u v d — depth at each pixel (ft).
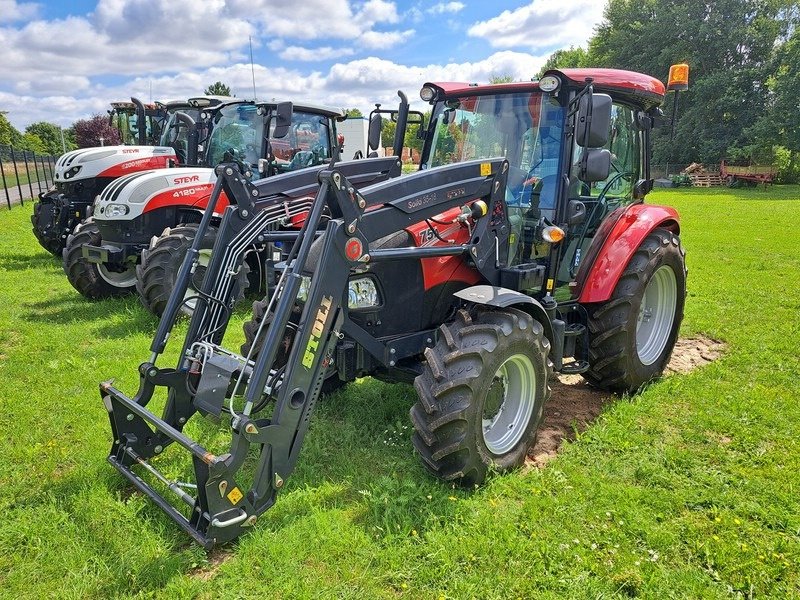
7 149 68.18
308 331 9.53
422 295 12.16
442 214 12.40
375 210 10.26
